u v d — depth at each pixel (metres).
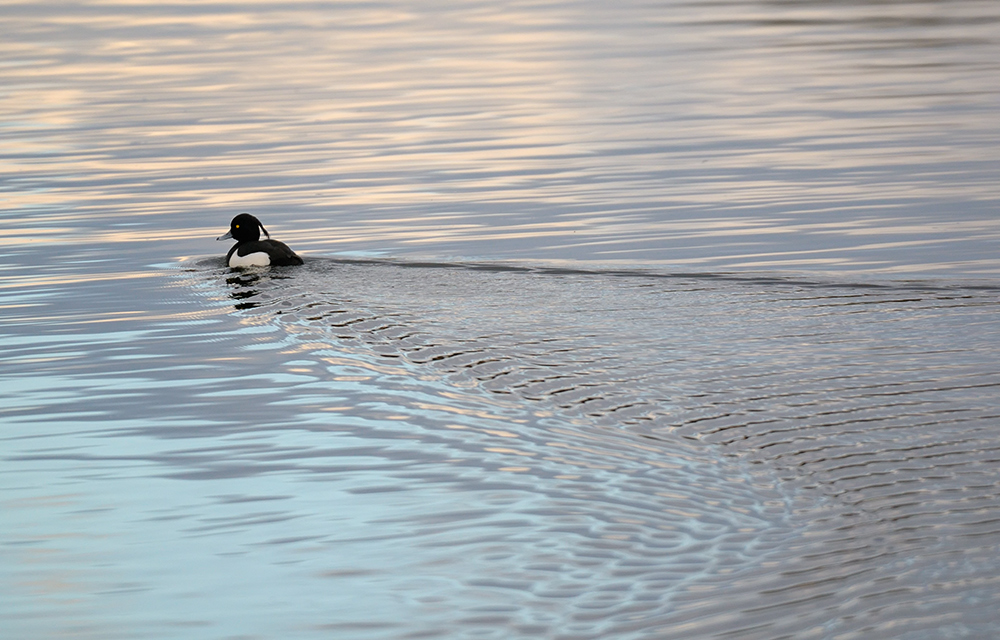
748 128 38.66
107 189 33.03
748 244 25.66
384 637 10.73
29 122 42.72
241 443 15.57
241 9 73.38
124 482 14.42
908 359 17.73
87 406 17.22
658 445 14.88
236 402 17.19
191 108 44.78
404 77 50.22
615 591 11.32
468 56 55.16
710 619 10.73
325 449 15.25
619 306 21.38
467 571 11.83
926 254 24.33
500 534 12.59
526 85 47.56
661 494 13.42
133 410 17.02
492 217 28.91
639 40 59.09
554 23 65.81
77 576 12.06
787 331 19.45
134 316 21.91
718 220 27.88
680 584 11.38
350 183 33.06
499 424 15.87
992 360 17.53
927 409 15.60
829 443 14.62
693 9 70.75
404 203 30.61
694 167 33.56
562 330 20.02
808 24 64.00
